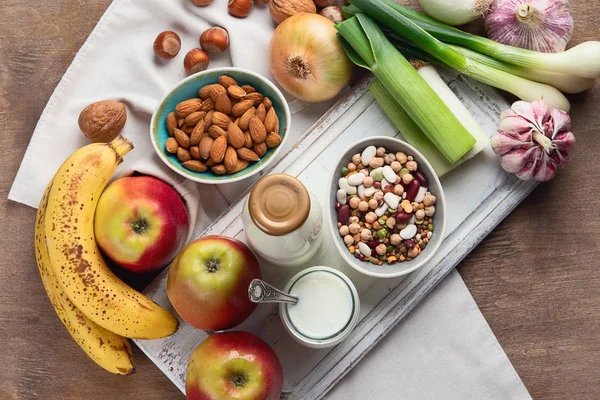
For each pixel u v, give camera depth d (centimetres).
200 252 70
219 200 80
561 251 78
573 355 78
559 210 79
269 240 69
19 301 79
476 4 76
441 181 78
